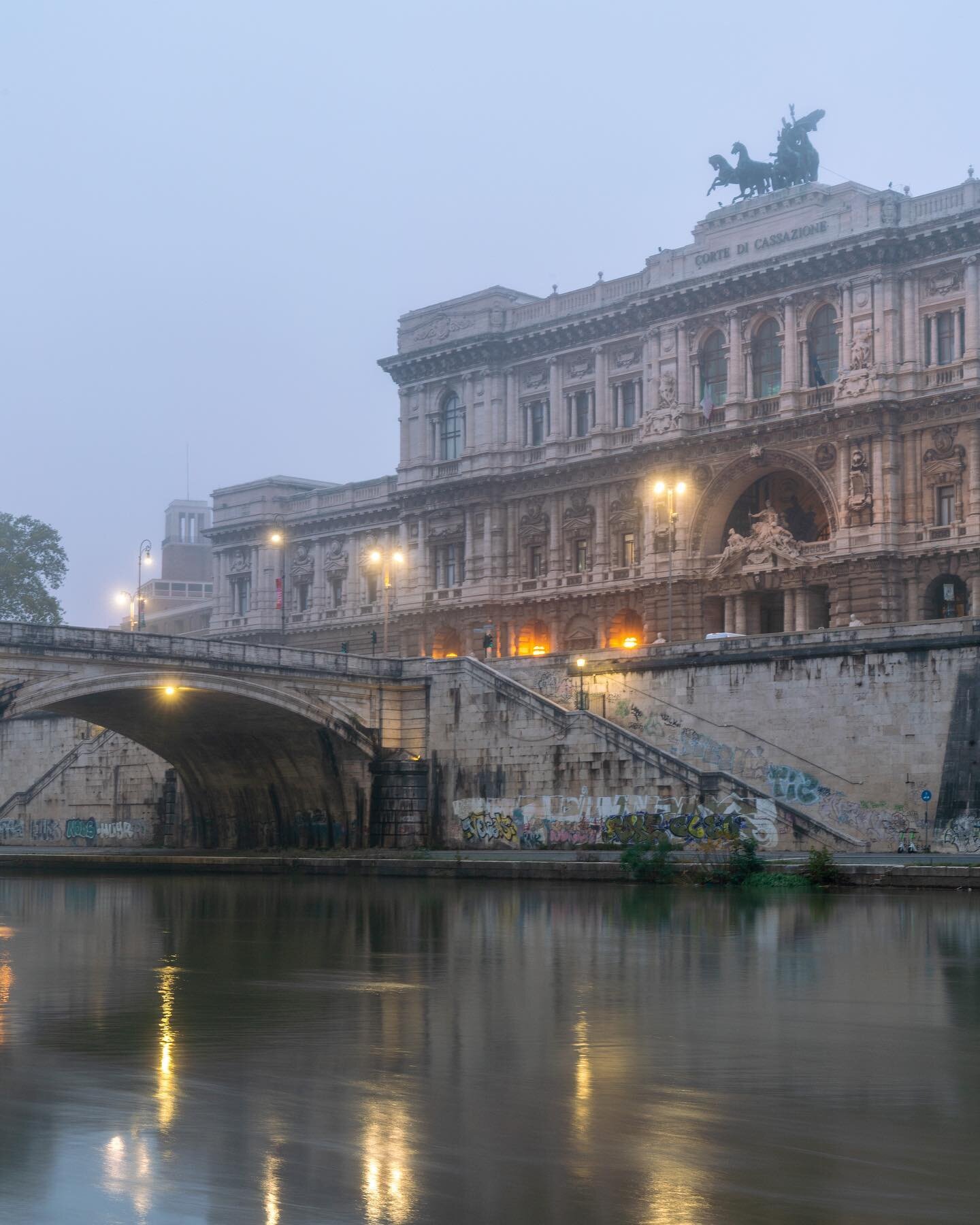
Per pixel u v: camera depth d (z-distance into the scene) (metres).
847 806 81.94
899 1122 23.86
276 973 40.72
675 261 119.62
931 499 104.31
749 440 112.38
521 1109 24.67
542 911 57.47
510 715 92.62
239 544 163.75
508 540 130.00
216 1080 26.72
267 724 98.31
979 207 102.69
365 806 98.44
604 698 94.06
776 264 110.94
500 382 131.50
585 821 87.38
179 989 37.66
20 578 167.38
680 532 115.88
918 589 104.31
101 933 51.72
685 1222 19.08
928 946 44.81
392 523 149.12
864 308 106.75
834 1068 27.80
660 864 70.00
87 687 84.75
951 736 78.44
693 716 89.31
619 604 120.75
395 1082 26.59
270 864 87.94
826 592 110.88
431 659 98.38
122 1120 23.88
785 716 85.19
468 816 94.50
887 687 81.12
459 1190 20.36
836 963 41.44
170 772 110.62
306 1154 22.05
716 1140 22.80
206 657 89.75
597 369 124.44
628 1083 26.53
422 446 136.50
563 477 125.75
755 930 49.59
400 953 44.94
